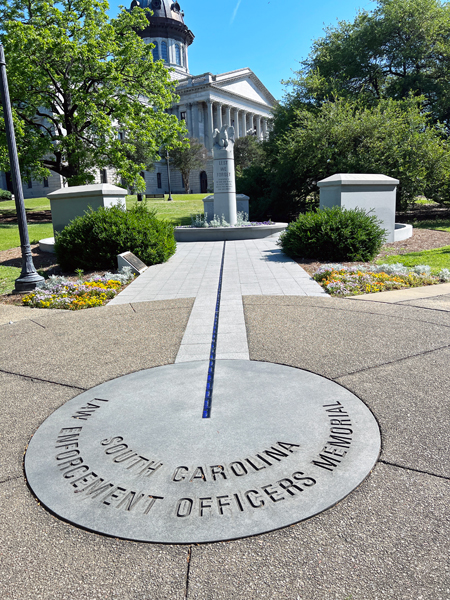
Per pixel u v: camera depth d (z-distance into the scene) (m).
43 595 2.03
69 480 2.85
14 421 3.71
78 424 3.58
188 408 3.76
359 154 21.47
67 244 11.23
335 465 2.88
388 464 2.88
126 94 26.14
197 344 5.42
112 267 11.18
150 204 34.00
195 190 73.12
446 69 26.14
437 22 25.19
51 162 27.55
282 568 2.12
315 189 26.12
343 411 3.60
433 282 8.48
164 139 27.69
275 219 27.14
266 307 7.00
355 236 10.59
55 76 24.16
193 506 2.55
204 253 13.29
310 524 2.38
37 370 4.84
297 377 4.30
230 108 75.69
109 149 25.31
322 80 26.39
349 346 5.09
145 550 2.27
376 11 27.41
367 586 2.00
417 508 2.47
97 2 24.64
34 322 6.88
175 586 2.05
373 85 29.86
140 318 6.74
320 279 9.05
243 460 2.96
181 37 77.56
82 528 2.44
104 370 4.75
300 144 22.59
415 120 21.45
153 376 4.50
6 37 22.30
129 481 2.80
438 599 1.92
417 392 3.88
